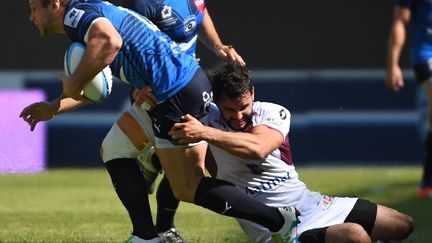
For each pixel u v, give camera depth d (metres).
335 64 46.88
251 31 46.66
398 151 46.78
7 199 33.03
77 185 38.00
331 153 46.72
